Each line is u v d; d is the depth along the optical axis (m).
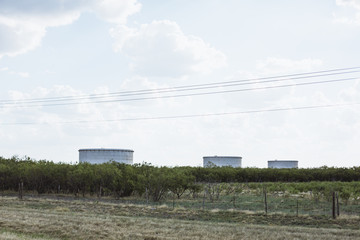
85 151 76.56
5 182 52.00
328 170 78.06
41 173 49.69
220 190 47.25
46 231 21.33
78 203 36.78
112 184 44.47
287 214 29.41
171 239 19.67
